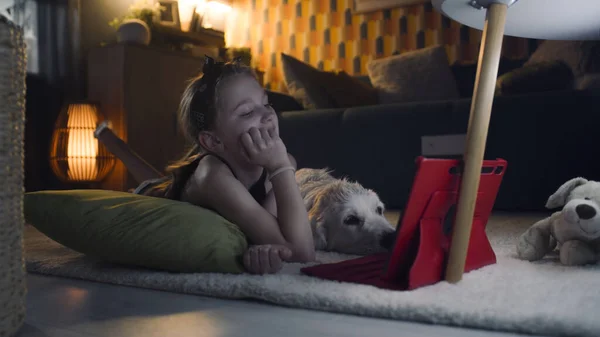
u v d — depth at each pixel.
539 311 0.70
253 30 4.71
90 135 3.13
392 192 2.72
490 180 1.03
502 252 1.24
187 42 3.90
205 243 0.99
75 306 0.85
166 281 0.96
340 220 1.19
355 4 4.34
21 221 0.70
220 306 0.84
